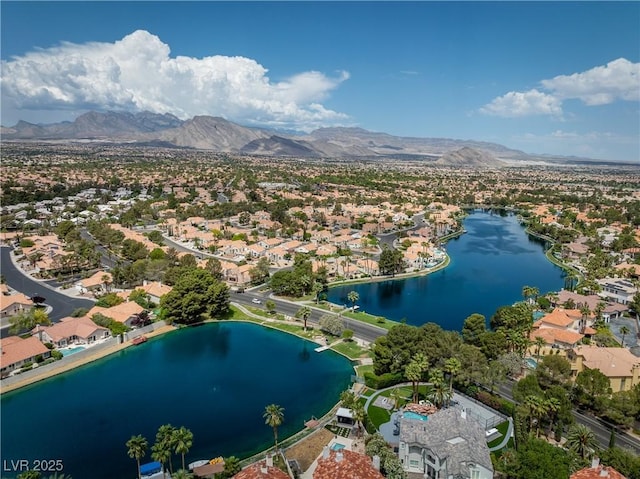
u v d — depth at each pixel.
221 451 108.38
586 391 121.75
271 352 165.75
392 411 121.56
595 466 84.25
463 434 94.19
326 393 136.62
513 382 136.38
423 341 141.12
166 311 186.00
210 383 143.50
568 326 172.75
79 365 152.38
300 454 104.94
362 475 83.31
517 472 87.69
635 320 197.75
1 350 144.88
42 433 116.06
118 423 121.06
